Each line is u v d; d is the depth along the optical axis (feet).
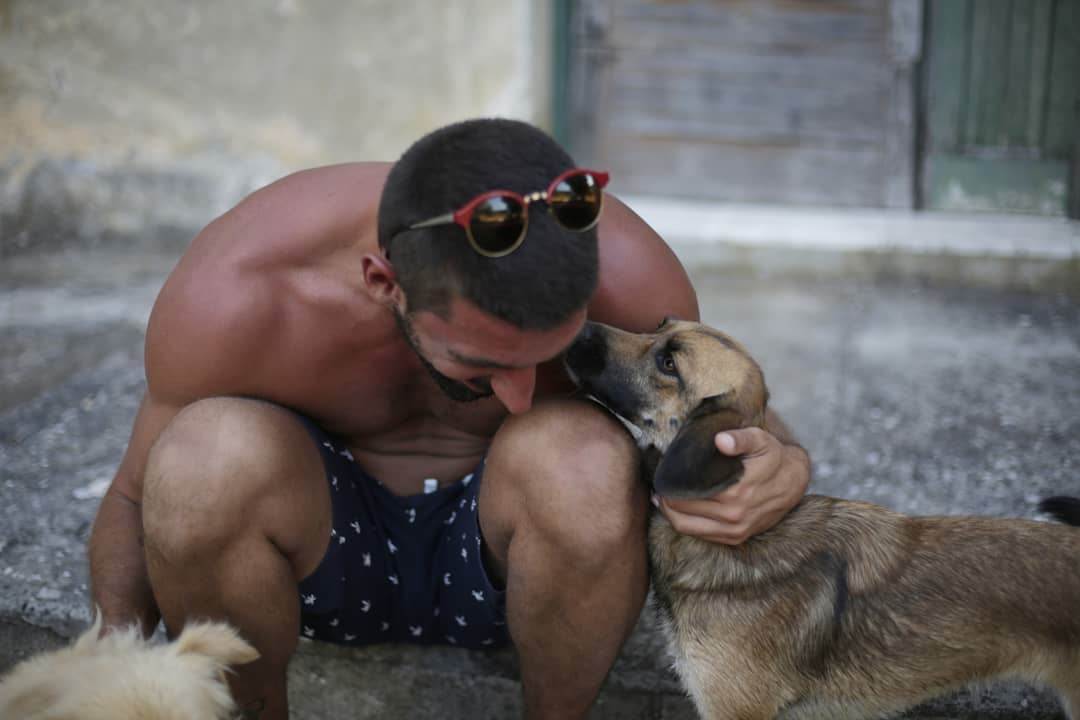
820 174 25.39
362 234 7.64
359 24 23.58
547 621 7.38
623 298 8.45
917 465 13.06
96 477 12.47
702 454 7.40
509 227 6.04
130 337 18.26
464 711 9.09
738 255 22.95
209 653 5.91
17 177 24.29
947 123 24.64
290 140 24.30
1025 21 23.77
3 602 9.66
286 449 7.18
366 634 8.54
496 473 7.32
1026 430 14.23
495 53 23.41
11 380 16.22
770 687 8.34
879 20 24.39
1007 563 8.22
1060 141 24.22
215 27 23.77
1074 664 8.13
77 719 5.33
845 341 18.67
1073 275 21.83
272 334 7.57
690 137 25.55
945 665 8.17
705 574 8.45
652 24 25.02
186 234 24.64
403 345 7.80
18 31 23.82
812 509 8.68
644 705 9.13
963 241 22.41
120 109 24.22
